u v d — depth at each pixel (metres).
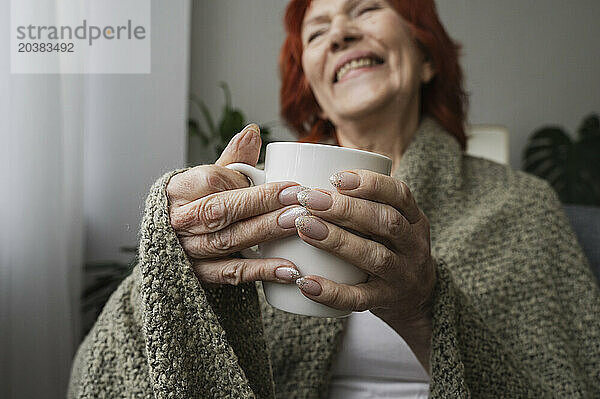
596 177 2.84
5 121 1.10
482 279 0.83
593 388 0.82
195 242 0.48
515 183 0.93
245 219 0.47
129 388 0.59
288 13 1.00
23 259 1.14
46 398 1.17
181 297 0.48
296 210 0.46
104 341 0.61
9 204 1.12
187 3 1.89
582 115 2.94
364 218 0.46
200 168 0.48
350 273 0.48
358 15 0.91
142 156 1.73
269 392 0.56
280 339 0.77
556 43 2.93
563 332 0.83
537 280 0.84
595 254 1.01
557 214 0.90
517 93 2.91
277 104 2.62
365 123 0.91
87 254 1.65
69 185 1.35
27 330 1.15
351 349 0.78
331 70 0.90
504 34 2.90
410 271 0.50
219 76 2.58
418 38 0.92
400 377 0.79
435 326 0.56
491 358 0.62
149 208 0.49
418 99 0.97
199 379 0.48
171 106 1.83
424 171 0.88
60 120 1.20
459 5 2.87
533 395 0.63
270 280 0.48
